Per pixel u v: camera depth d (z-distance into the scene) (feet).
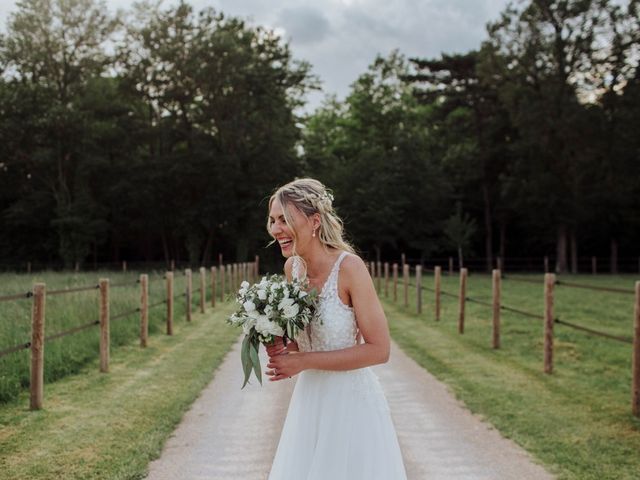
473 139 167.22
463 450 16.29
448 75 161.89
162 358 29.14
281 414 19.70
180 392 22.25
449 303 56.34
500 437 17.35
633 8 130.93
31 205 141.49
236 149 142.41
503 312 48.11
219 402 21.22
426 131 175.22
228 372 26.35
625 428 18.01
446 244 156.04
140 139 146.10
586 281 103.65
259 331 8.13
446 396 22.12
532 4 132.77
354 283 8.27
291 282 8.59
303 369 8.02
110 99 144.66
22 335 26.02
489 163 159.63
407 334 37.60
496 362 28.45
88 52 138.31
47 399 20.97
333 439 8.46
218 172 136.98
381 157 161.07
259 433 17.70
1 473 14.20
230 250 167.32
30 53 132.05
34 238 151.64
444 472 14.75
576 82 136.87
